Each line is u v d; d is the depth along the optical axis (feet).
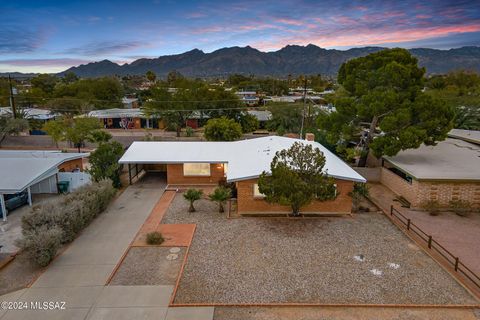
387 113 69.82
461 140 89.51
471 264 40.27
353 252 42.80
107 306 32.14
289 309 31.86
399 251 43.19
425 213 57.00
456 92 155.94
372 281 36.40
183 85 187.32
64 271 38.29
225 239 46.34
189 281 36.17
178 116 148.97
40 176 60.54
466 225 51.98
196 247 43.98
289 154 50.96
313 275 37.45
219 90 161.17
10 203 57.06
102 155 68.08
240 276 37.19
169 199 63.31
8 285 35.81
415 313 31.40
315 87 351.25
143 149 75.97
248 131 151.43
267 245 44.60
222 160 69.46
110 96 228.84
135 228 49.98
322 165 50.11
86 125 106.63
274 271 38.24
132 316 30.71
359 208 57.77
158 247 43.96
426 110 65.98
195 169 71.72
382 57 73.15
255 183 54.60
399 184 66.08
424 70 70.44
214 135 104.42
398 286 35.50
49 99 195.00
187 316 30.73
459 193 58.13
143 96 251.80
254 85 338.34
